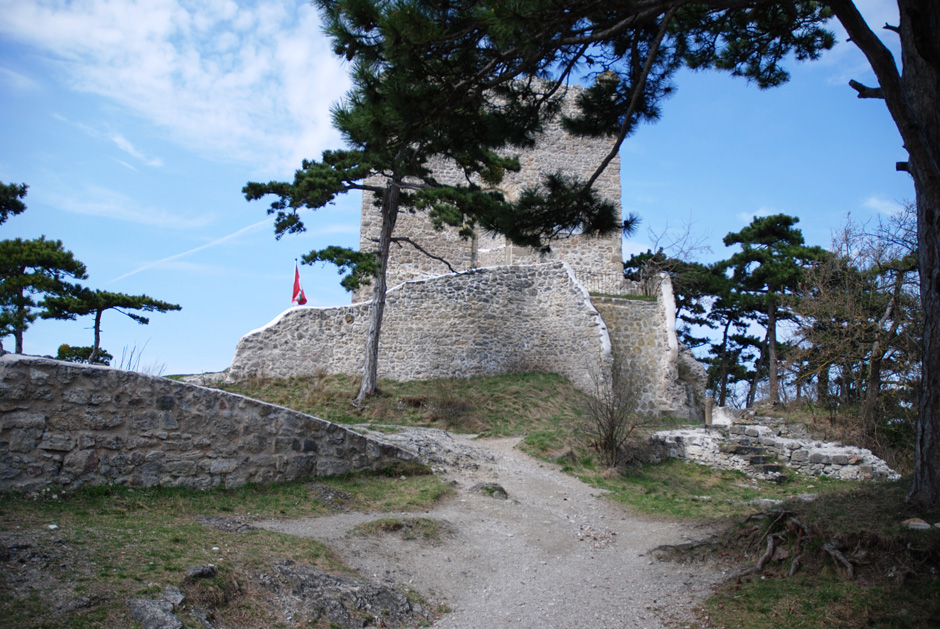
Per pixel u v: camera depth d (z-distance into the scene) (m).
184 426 7.59
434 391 17.50
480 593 6.48
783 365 19.45
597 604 6.41
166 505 6.84
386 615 5.53
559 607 6.29
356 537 7.09
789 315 25.28
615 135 10.12
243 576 5.29
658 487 12.16
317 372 17.80
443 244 24.44
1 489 6.18
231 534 6.22
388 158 8.80
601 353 17.86
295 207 16.30
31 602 4.16
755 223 27.50
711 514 9.83
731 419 16.31
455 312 19.25
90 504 6.39
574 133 10.16
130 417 7.18
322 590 5.47
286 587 5.36
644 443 14.38
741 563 7.07
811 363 18.02
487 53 7.40
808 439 15.32
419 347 18.81
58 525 5.57
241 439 8.10
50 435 6.59
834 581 6.04
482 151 15.19
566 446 13.47
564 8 6.56
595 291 21.05
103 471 6.89
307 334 18.08
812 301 18.38
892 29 7.36
